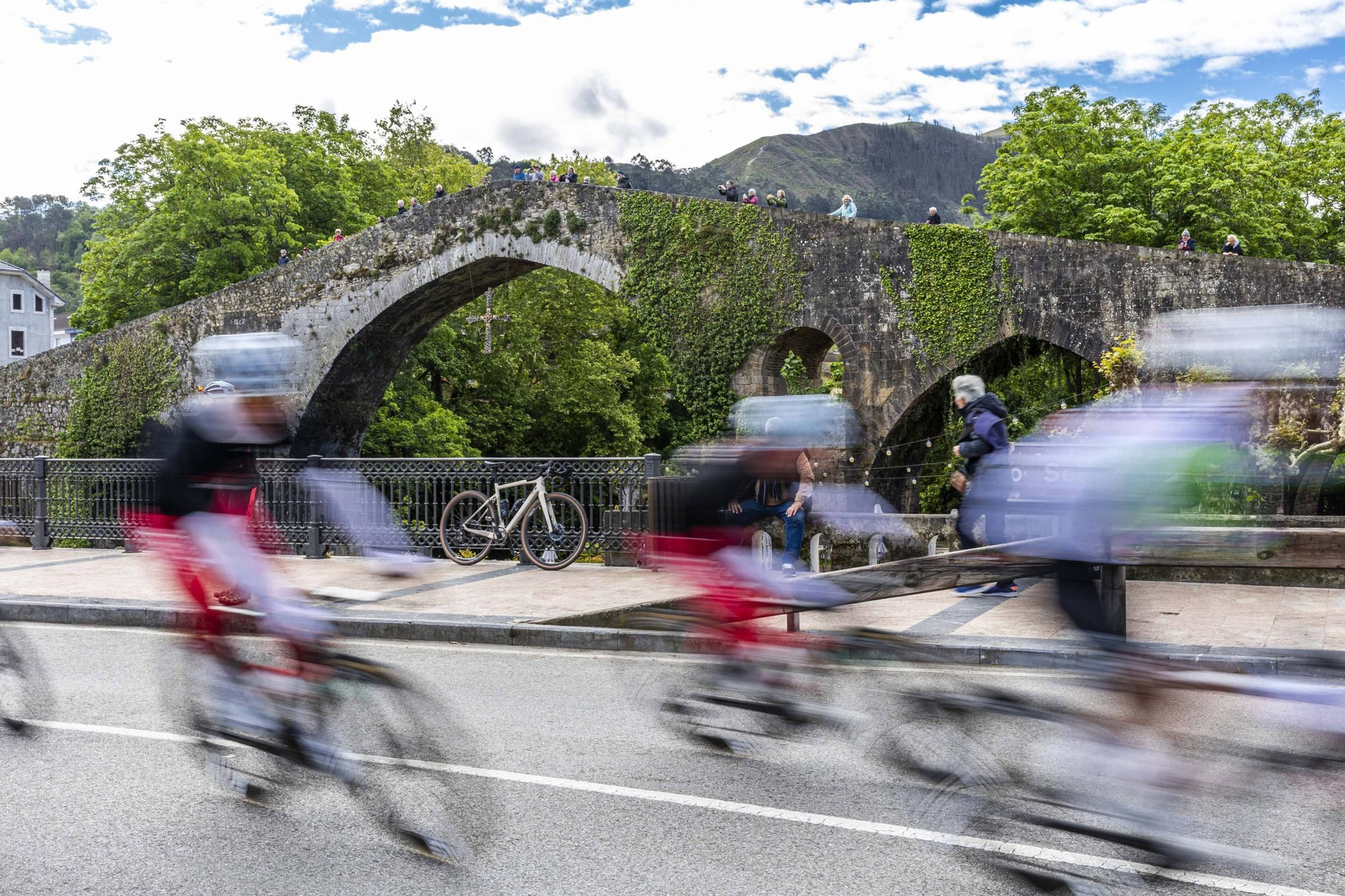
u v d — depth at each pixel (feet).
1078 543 14.99
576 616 27.99
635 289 104.68
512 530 39.37
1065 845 12.27
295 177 139.13
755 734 17.21
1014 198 118.32
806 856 12.75
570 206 107.34
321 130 152.46
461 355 154.10
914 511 98.73
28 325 286.87
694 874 12.27
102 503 47.42
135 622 30.07
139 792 15.39
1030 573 15.47
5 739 18.17
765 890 11.82
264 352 18.92
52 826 14.07
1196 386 16.35
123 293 134.10
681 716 17.92
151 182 132.46
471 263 111.45
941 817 13.58
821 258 97.55
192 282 127.44
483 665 24.47
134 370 122.21
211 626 16.05
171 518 17.88
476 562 39.96
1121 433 15.51
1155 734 12.25
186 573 17.07
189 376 119.96
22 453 126.82
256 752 15.11
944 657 16.39
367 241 115.55
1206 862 11.96
